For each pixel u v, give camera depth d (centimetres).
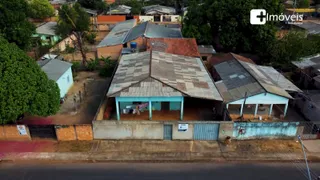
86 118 2872
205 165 2158
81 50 4406
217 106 2930
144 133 2431
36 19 6738
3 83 2153
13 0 4216
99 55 4584
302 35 3988
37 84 2352
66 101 3247
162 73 2934
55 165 2164
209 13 4422
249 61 3891
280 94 2727
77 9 4638
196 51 3966
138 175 2041
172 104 3009
